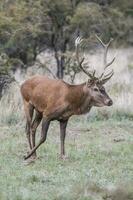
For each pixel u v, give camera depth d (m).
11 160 27.23
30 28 42.12
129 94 38.62
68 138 31.66
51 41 45.91
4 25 41.44
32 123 28.64
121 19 54.75
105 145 30.16
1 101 36.31
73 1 46.22
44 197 21.70
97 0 49.28
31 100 28.52
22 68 44.47
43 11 44.00
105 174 25.05
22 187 23.02
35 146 28.05
